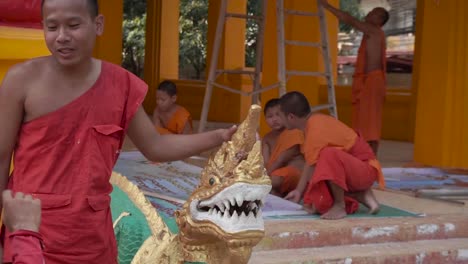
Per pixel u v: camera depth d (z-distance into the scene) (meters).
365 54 8.85
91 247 2.37
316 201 5.23
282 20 7.69
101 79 2.36
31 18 2.96
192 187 5.98
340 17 8.60
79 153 2.32
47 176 2.30
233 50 14.63
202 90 15.44
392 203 6.03
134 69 21.72
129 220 3.24
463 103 7.97
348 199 5.44
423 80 8.34
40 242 1.92
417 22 12.17
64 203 2.30
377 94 8.78
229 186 2.43
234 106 14.59
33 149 2.30
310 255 4.65
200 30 21.03
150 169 6.95
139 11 21.56
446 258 4.96
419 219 5.38
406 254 4.81
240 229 2.44
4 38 2.80
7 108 2.30
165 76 16.12
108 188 2.44
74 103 2.30
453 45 7.99
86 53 2.26
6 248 2.24
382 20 8.91
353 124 9.05
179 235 2.79
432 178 7.54
